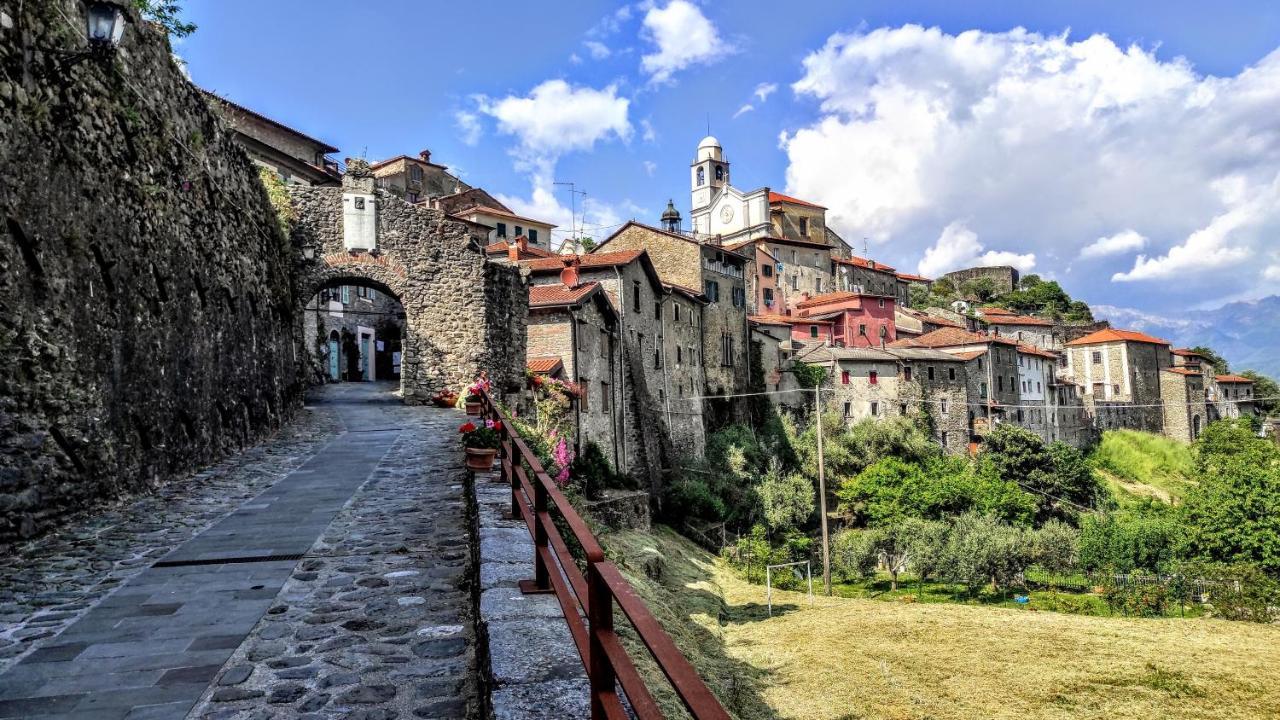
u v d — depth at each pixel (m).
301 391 22.56
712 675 16.80
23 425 8.05
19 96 8.17
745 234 75.81
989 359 61.75
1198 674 18.69
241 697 4.39
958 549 33.94
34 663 4.91
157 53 12.28
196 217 13.45
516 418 21.78
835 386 53.84
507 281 25.84
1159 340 82.56
